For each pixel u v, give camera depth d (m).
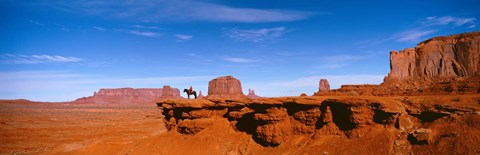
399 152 26.86
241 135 38.31
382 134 28.78
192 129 41.31
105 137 78.44
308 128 33.22
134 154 41.78
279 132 34.03
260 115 35.47
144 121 123.19
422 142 26.72
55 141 74.50
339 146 29.94
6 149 65.19
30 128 96.31
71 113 178.62
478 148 23.83
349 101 31.00
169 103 45.28
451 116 27.17
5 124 107.56
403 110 29.73
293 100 33.94
